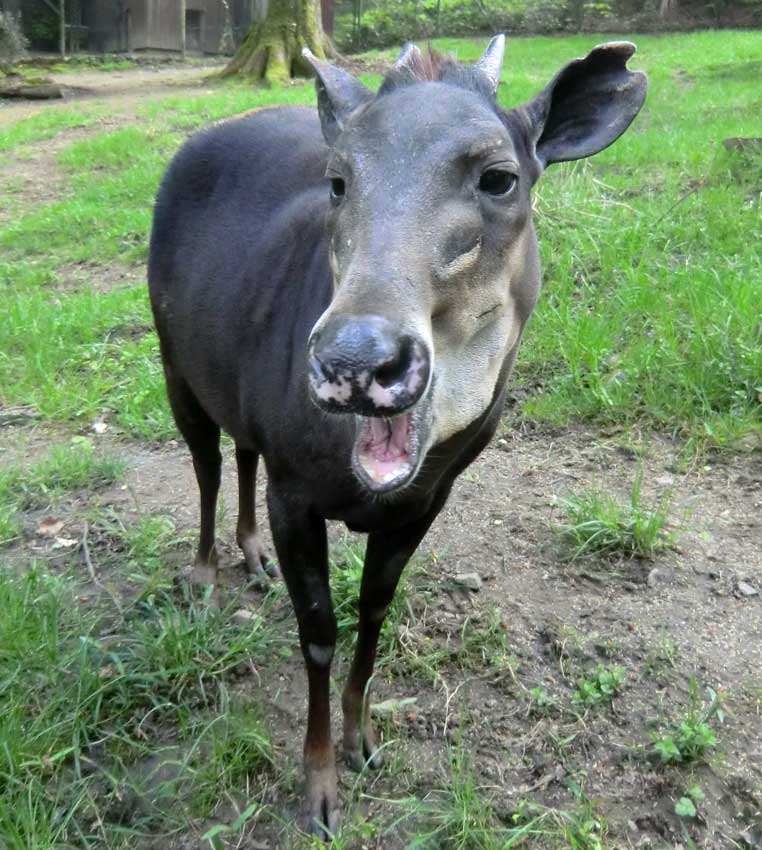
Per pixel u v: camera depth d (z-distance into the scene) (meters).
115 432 5.35
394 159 2.21
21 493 4.70
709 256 5.94
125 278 7.56
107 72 21.17
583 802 2.90
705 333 5.07
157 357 6.04
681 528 3.98
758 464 4.44
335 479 2.55
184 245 3.46
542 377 5.24
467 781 2.83
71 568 4.04
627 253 6.07
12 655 3.36
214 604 3.72
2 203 9.74
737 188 7.11
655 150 8.38
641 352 5.04
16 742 2.98
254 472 3.92
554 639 3.49
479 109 2.33
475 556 3.98
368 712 3.07
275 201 3.20
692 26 24.06
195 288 3.30
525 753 3.09
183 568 4.05
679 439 4.70
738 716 3.15
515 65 16.98
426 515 2.85
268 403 2.76
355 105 2.60
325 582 2.80
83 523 4.43
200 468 3.80
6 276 7.71
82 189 9.88
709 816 2.85
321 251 2.74
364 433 2.20
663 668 3.34
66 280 7.61
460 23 24.45
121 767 3.07
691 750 2.99
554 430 4.88
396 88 2.43
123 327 6.54
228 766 3.01
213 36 26.31
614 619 3.58
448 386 2.40
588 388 5.09
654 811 2.89
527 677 3.37
